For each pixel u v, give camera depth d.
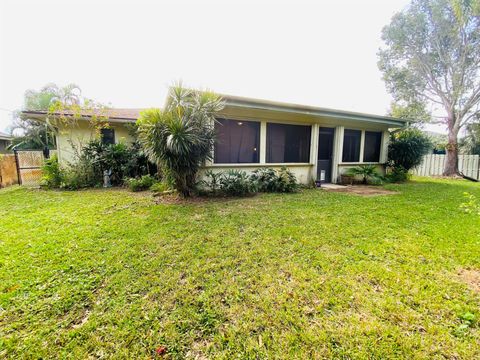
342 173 9.31
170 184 6.23
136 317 1.87
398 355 1.56
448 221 4.17
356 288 2.24
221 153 7.18
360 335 1.71
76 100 8.63
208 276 2.44
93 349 1.60
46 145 15.79
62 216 4.42
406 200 5.96
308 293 2.17
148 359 1.54
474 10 10.43
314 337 1.69
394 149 10.27
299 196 6.46
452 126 12.55
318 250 3.03
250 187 6.51
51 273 2.46
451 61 12.15
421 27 12.21
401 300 2.07
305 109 7.45
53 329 1.75
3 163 7.84
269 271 2.54
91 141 8.08
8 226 3.85
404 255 2.88
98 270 2.53
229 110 6.97
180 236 3.47
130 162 8.12
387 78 14.45
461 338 1.69
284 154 8.30
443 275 2.46
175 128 5.34
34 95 17.59
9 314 1.89
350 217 4.41
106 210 4.86
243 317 1.88
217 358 1.55
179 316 1.89
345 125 9.23
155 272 2.50
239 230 3.73
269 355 1.57
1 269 2.53
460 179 11.34
